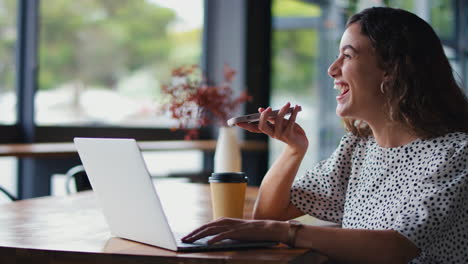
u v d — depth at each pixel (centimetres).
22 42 429
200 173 409
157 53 526
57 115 451
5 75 423
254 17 583
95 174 139
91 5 470
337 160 178
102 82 482
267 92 595
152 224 126
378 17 158
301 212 182
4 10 419
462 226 149
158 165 532
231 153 240
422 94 153
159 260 120
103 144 131
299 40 613
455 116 156
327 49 619
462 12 801
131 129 508
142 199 125
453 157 145
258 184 590
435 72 155
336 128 621
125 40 498
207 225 132
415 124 154
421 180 145
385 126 161
